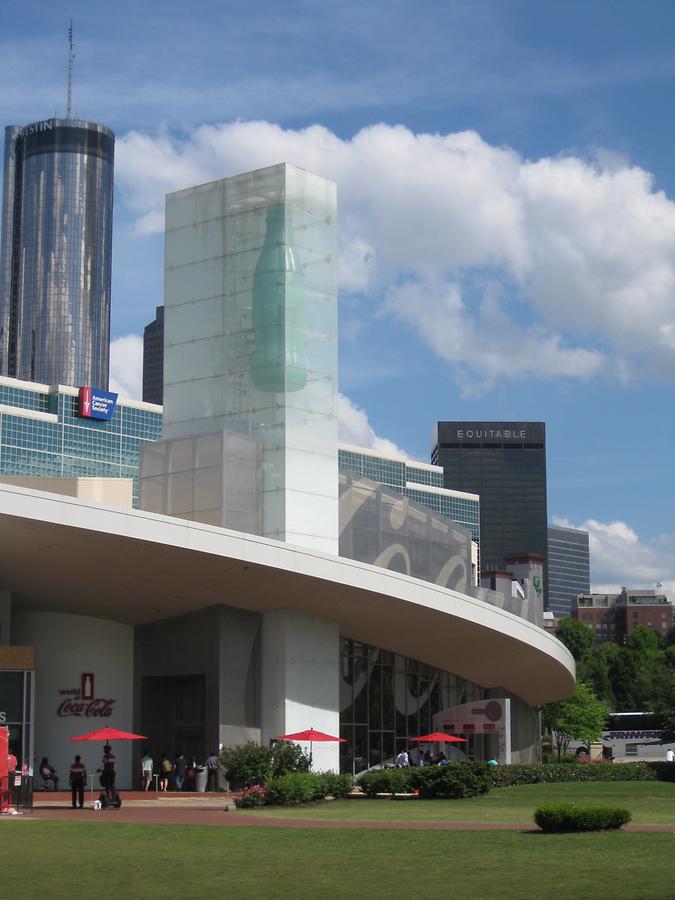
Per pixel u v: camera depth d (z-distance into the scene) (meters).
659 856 21.83
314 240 55.75
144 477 54.16
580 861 21.45
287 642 51.59
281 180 55.03
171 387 56.12
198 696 52.31
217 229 56.28
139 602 50.75
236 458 52.38
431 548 63.03
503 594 71.62
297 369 53.84
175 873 20.70
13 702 44.88
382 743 59.28
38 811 36.94
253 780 45.59
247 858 22.81
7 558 44.44
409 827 28.91
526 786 50.78
